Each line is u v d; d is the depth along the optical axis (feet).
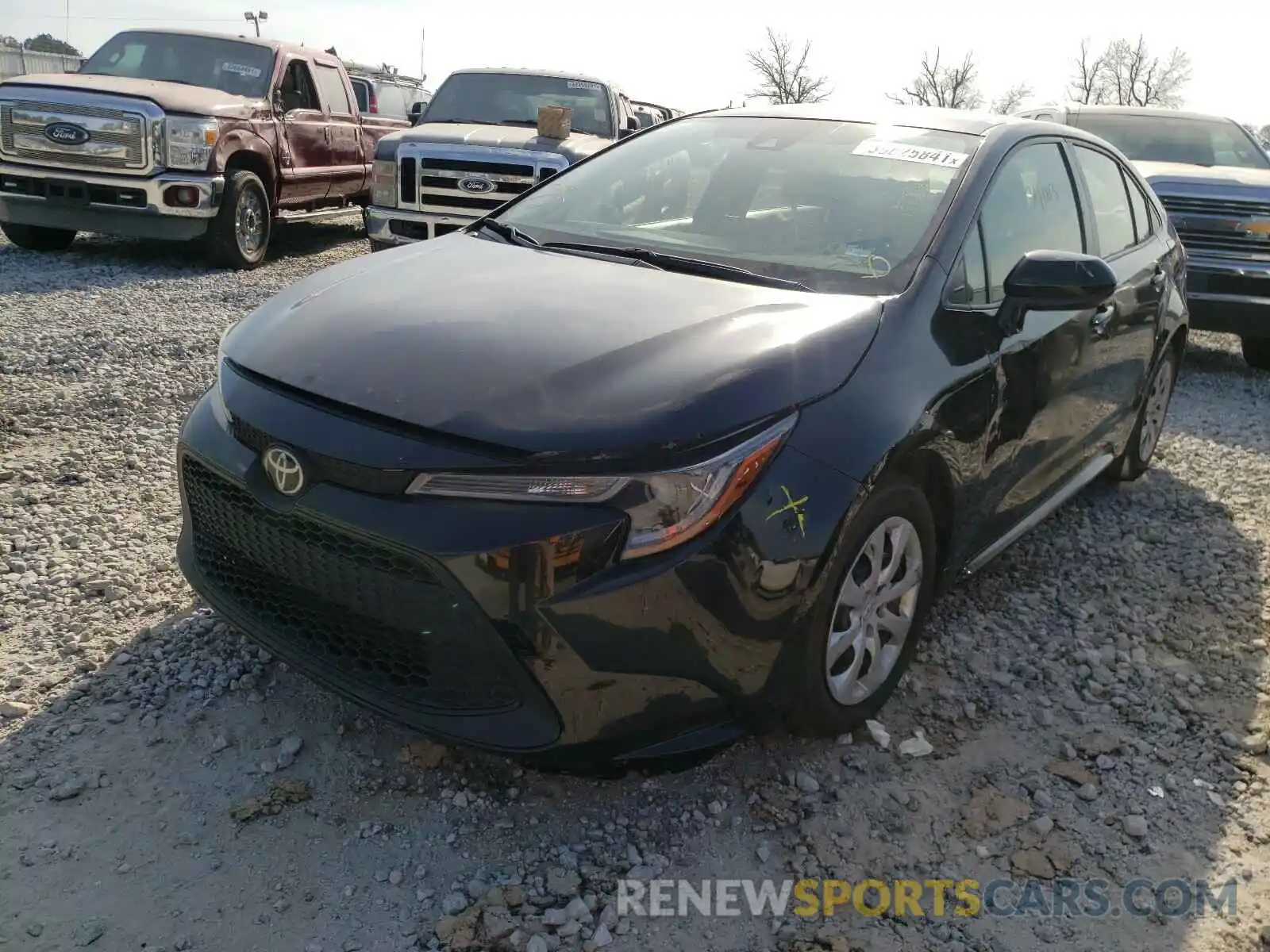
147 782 8.66
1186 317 17.03
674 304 9.41
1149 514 16.43
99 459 15.30
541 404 7.79
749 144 12.69
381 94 48.49
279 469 8.05
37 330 22.08
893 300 9.82
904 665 10.18
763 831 8.67
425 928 7.46
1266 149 29.91
